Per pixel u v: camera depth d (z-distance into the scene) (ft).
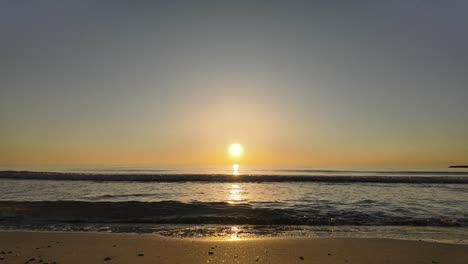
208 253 25.91
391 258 25.11
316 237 32.73
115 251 26.35
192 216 43.39
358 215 44.78
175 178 104.63
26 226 38.63
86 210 45.16
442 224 40.52
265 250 26.91
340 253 26.25
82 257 24.62
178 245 28.43
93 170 201.16
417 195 69.05
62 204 47.06
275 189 80.94
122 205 47.24
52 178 104.17
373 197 65.16
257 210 46.01
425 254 26.16
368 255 25.77
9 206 45.96
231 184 94.07
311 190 78.69
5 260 23.57
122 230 36.68
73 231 35.99
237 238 32.91
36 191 72.38
